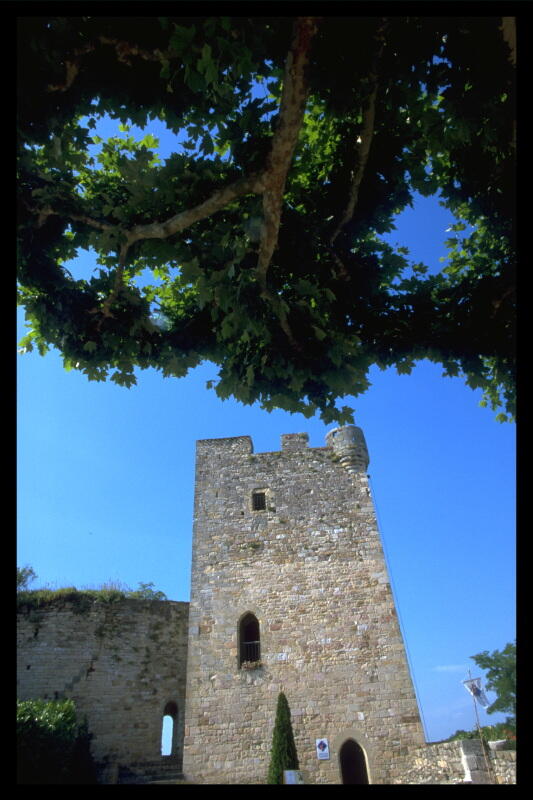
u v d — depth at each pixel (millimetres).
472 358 8055
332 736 15898
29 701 16734
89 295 8062
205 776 15703
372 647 17188
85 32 5883
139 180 7109
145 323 8039
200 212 6797
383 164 7586
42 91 6117
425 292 8438
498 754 12211
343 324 8156
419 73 6340
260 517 20250
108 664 19656
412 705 16078
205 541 19938
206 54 5152
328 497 20406
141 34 5875
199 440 22344
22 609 19891
